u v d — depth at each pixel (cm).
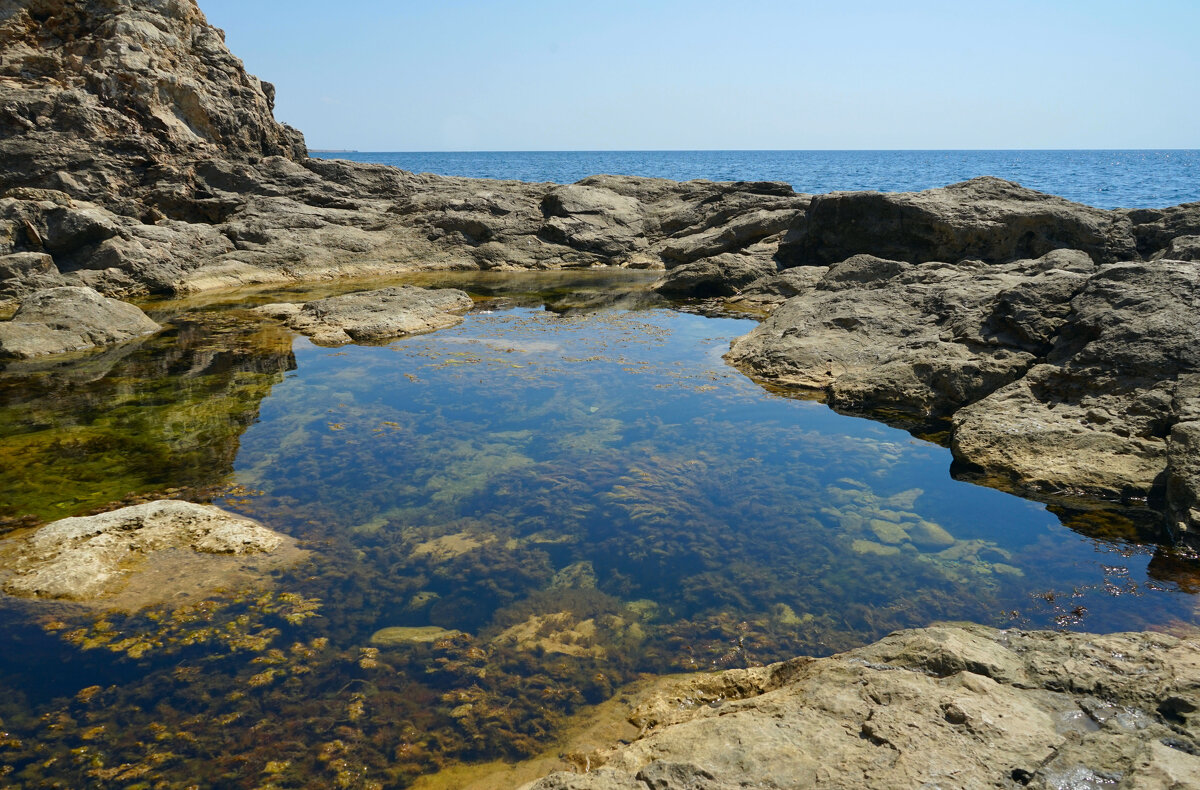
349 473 420
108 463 424
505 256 1133
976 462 421
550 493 402
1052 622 288
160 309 798
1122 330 441
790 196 1194
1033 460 409
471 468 428
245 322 748
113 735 230
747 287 891
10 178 914
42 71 1007
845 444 459
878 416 504
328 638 282
